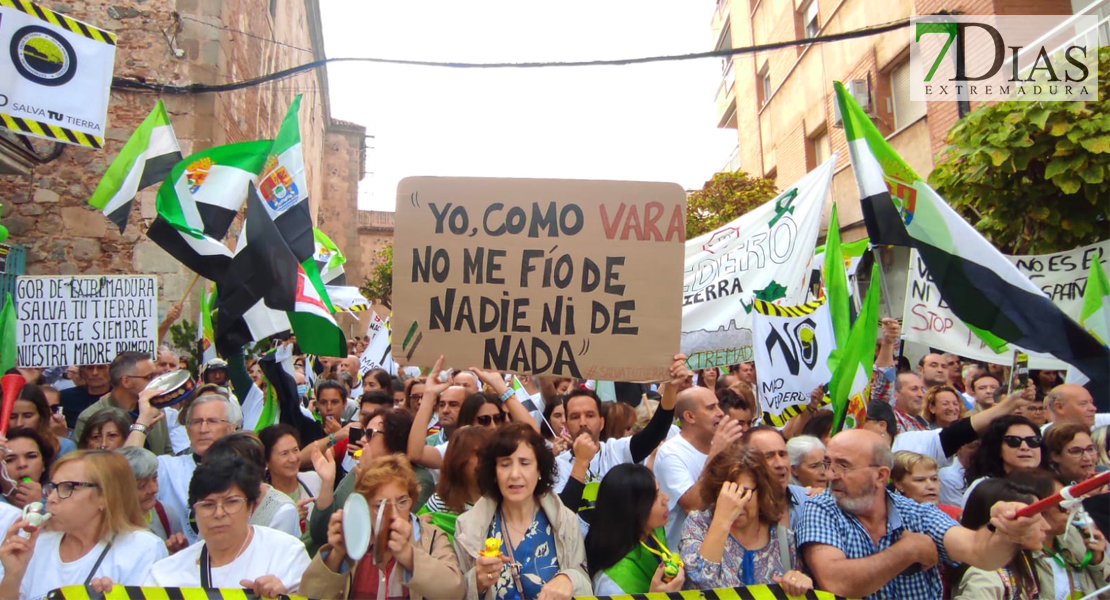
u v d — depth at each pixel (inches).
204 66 458.6
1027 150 267.0
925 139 499.8
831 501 133.3
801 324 241.1
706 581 125.0
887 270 573.0
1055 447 172.1
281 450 172.4
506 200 180.7
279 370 232.5
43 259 430.3
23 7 251.3
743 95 915.4
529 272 178.4
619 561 135.3
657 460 179.6
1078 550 135.0
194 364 354.3
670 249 175.8
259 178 289.9
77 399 264.2
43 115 254.8
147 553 128.3
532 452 133.0
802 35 722.8
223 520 121.6
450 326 179.5
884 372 264.5
